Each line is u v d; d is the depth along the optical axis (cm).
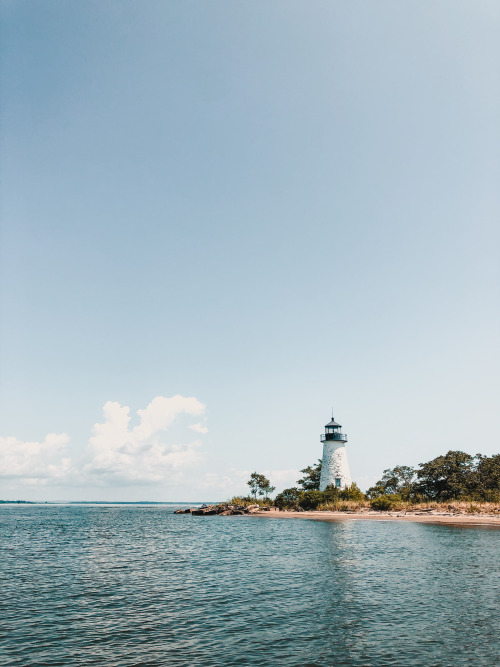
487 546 4250
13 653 1639
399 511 8356
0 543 5459
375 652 1634
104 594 2566
